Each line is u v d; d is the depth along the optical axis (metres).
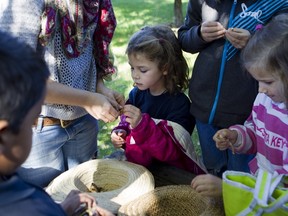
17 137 0.67
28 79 0.64
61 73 1.54
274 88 1.19
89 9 1.59
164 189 1.42
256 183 1.12
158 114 1.92
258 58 1.18
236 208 1.16
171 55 1.82
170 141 1.64
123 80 4.38
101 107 1.50
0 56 0.63
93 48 1.77
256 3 1.64
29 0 1.33
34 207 0.70
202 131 1.88
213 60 1.75
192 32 1.78
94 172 1.63
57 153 1.72
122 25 6.06
